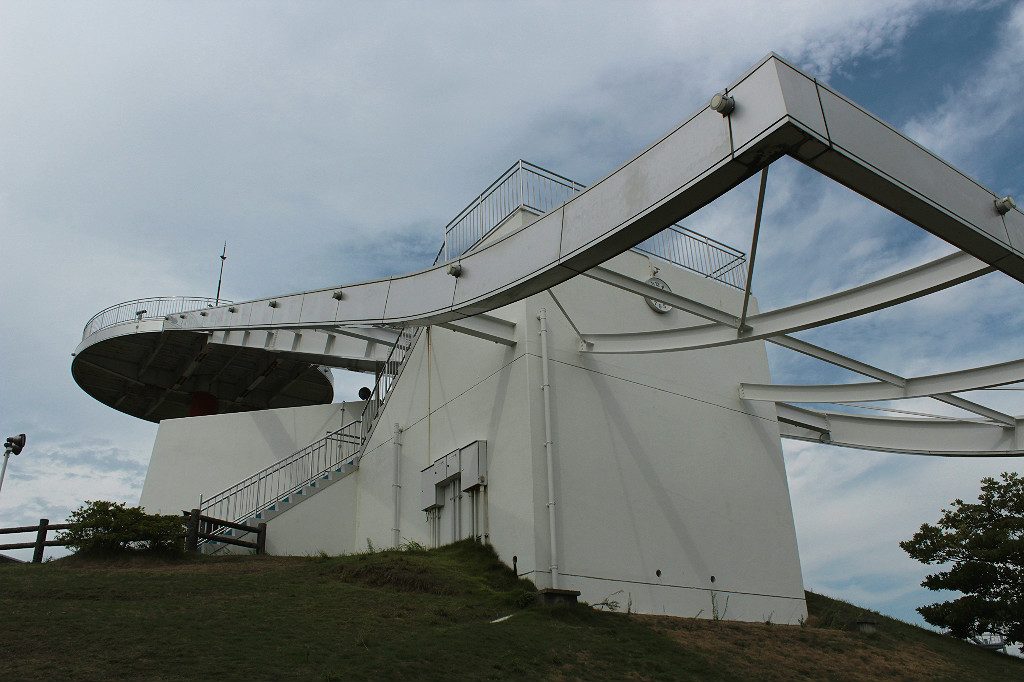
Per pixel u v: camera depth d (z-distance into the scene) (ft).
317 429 91.35
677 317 69.21
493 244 50.65
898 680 49.34
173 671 32.12
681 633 50.60
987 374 53.57
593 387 61.21
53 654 33.12
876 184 35.78
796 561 66.90
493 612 47.65
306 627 39.88
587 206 43.78
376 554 59.41
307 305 67.56
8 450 71.97
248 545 68.44
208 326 89.30
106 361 108.68
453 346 68.49
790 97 34.01
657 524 60.18
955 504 73.56
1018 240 40.32
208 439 93.35
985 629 66.44
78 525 57.67
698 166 37.14
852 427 74.13
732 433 68.18
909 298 43.52
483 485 60.03
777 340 53.47
